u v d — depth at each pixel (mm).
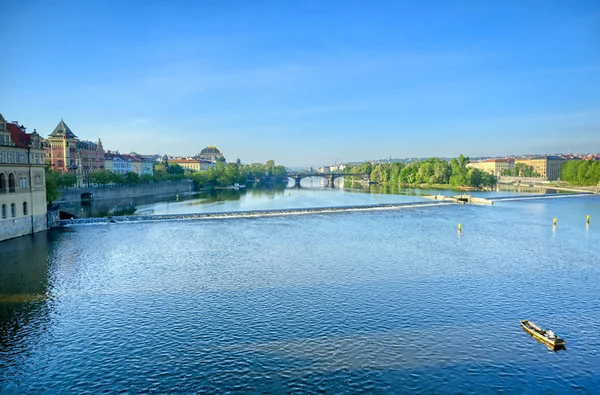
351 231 114188
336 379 37938
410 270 72125
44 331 47031
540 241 100812
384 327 48469
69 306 54312
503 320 50781
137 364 40312
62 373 38750
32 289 60812
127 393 35875
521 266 75500
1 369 39281
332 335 46375
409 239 102188
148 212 159125
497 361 41219
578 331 48094
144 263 76000
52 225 115062
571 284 64750
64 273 69062
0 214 94375
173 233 108750
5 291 59969
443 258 81375
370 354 42250
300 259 79625
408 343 44625
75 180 199500
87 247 89625
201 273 69438
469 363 40812
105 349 43094
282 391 36188
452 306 55125
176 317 50938
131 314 51750
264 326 48500
